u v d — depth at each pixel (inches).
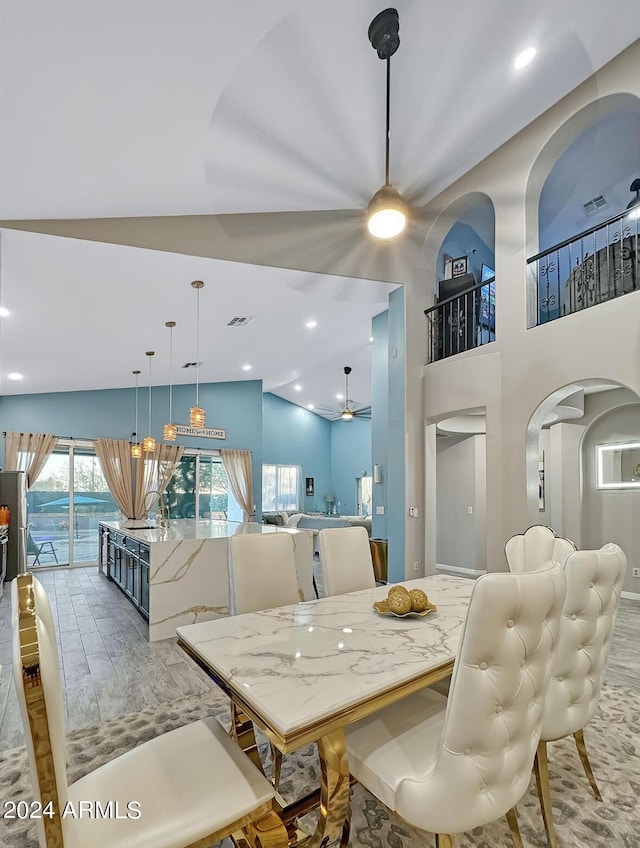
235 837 57.4
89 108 95.4
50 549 298.8
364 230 196.9
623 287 149.1
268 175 147.7
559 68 134.0
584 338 145.6
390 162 164.4
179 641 75.0
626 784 79.8
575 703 69.3
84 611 188.7
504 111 148.6
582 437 245.1
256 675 58.9
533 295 173.3
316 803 64.4
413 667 61.1
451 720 48.8
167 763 54.8
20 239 141.3
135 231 154.7
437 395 198.2
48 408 302.8
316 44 99.3
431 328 212.5
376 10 97.3
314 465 537.0
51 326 202.4
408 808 51.6
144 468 333.7
